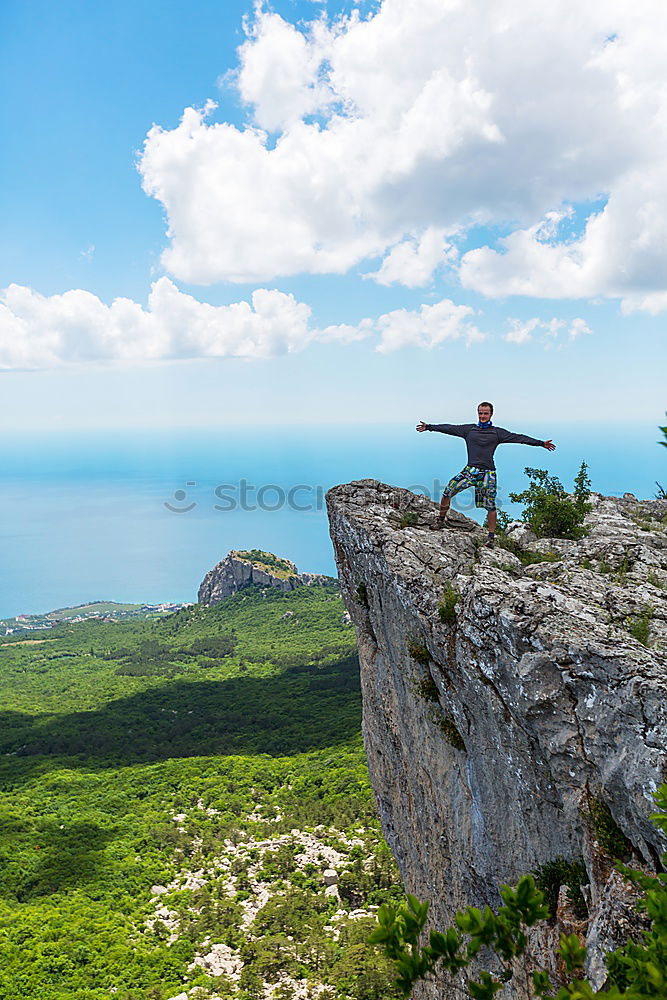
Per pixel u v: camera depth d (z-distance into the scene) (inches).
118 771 5039.4
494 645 409.1
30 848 3698.3
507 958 143.6
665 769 301.9
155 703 7357.3
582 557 573.9
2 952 2596.0
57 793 4633.4
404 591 525.3
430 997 545.3
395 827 666.8
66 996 2305.6
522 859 410.6
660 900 142.3
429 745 531.5
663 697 320.8
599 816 334.0
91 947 2640.3
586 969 285.9
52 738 6127.0
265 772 4719.5
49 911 2967.5
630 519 732.0
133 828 3976.4
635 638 397.1
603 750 338.3
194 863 3484.3
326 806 3927.2
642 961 133.6
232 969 2495.1
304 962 2438.5
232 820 4003.4
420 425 575.5
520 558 571.8
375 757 687.1
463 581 473.1
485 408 557.6
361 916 2748.5
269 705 6756.9
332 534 690.2
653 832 297.7
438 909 558.6
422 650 512.7
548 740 364.8
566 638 373.7
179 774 4800.7
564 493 685.9
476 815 458.6
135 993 2317.9
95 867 3437.5
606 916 288.5
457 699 466.6
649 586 494.6
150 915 2970.0
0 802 4468.5
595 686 352.8
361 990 2196.1
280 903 2888.8
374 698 657.0
